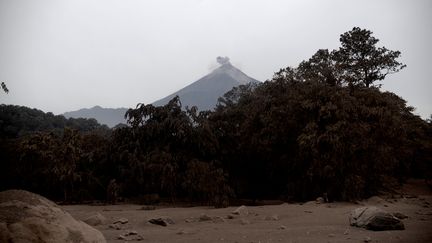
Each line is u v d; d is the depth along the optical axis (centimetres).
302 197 2866
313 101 2777
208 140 3164
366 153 2633
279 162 3170
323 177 2620
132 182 2997
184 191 3027
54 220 758
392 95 3469
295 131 2953
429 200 2545
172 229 1385
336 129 2527
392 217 1271
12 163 3278
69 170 2944
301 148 2678
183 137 3120
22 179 3284
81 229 786
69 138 3089
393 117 2694
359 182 2489
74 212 2073
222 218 1644
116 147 3209
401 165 3909
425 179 4238
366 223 1295
